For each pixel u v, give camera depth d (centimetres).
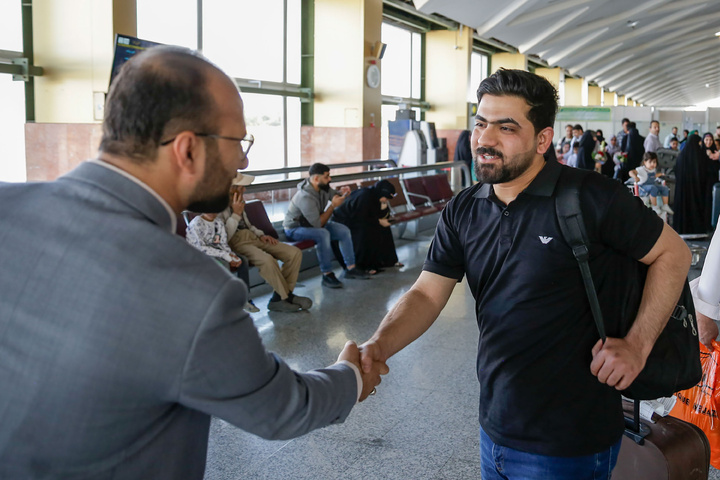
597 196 148
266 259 512
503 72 151
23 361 88
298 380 105
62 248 89
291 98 1371
